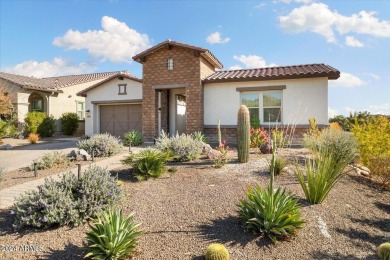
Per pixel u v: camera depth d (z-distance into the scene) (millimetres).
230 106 14461
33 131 20062
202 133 14602
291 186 6102
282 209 4160
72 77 28469
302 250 3842
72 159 10016
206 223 4508
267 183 6289
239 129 8469
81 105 25906
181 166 8297
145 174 7035
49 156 9562
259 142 11203
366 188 6617
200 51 14125
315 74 12711
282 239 4059
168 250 3807
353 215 4949
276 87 13641
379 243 4148
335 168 5441
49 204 4555
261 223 4086
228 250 3793
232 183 6398
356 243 4094
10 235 4316
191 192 5898
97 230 3740
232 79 14008
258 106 14164
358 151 8492
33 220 4383
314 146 7906
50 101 22703
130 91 18438
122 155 11219
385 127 8367
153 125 15273
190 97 14523
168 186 6367
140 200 5500
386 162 7203
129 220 4055
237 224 4438
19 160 11438
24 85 19938
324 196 5191
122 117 19062
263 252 3773
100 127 19594
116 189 5242
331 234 4266
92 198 4793
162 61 15062
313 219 4637
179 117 17922
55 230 4426
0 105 17875
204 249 3816
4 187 6934
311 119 12039
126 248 3623
